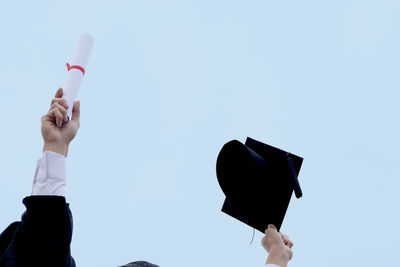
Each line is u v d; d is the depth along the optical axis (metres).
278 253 2.41
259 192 2.64
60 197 2.12
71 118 2.49
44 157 2.22
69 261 2.15
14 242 2.07
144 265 2.25
